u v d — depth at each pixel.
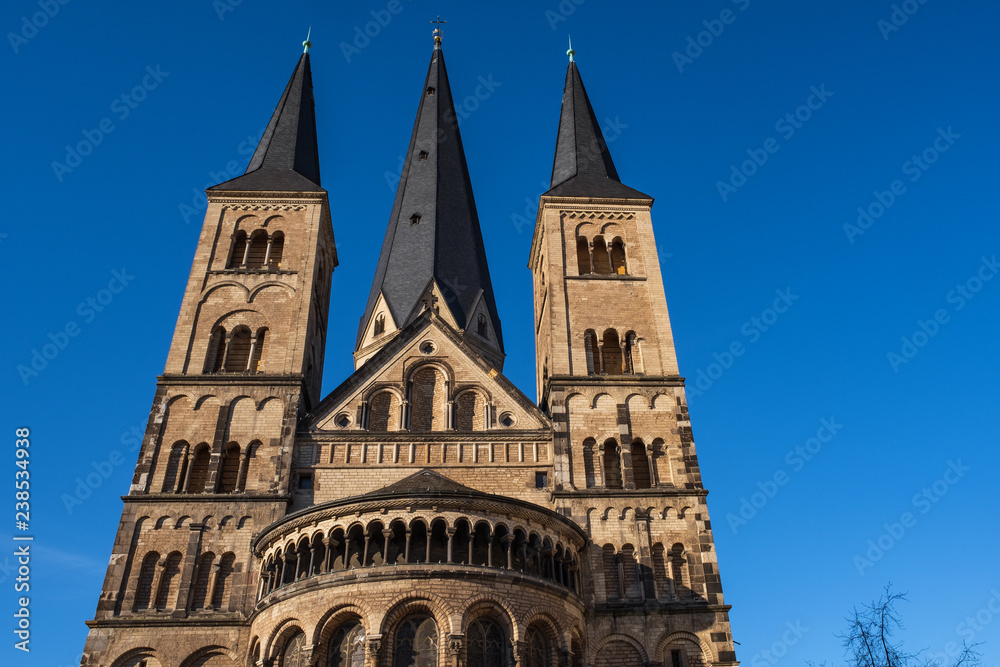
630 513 45.31
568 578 40.00
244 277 53.25
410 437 47.22
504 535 37.84
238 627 40.47
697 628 41.91
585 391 49.72
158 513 43.66
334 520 37.66
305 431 47.22
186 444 46.53
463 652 33.81
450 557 36.03
